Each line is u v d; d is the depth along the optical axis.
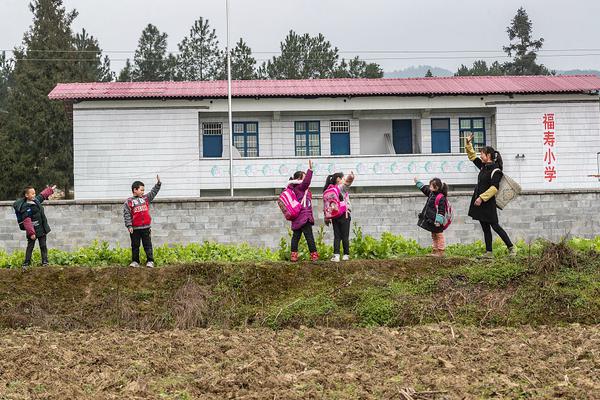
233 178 36.31
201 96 36.12
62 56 54.47
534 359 11.53
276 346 12.88
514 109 37.44
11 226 23.84
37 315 15.38
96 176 36.09
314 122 38.12
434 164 37.00
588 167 37.53
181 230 24.00
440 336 13.48
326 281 16.02
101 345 13.27
